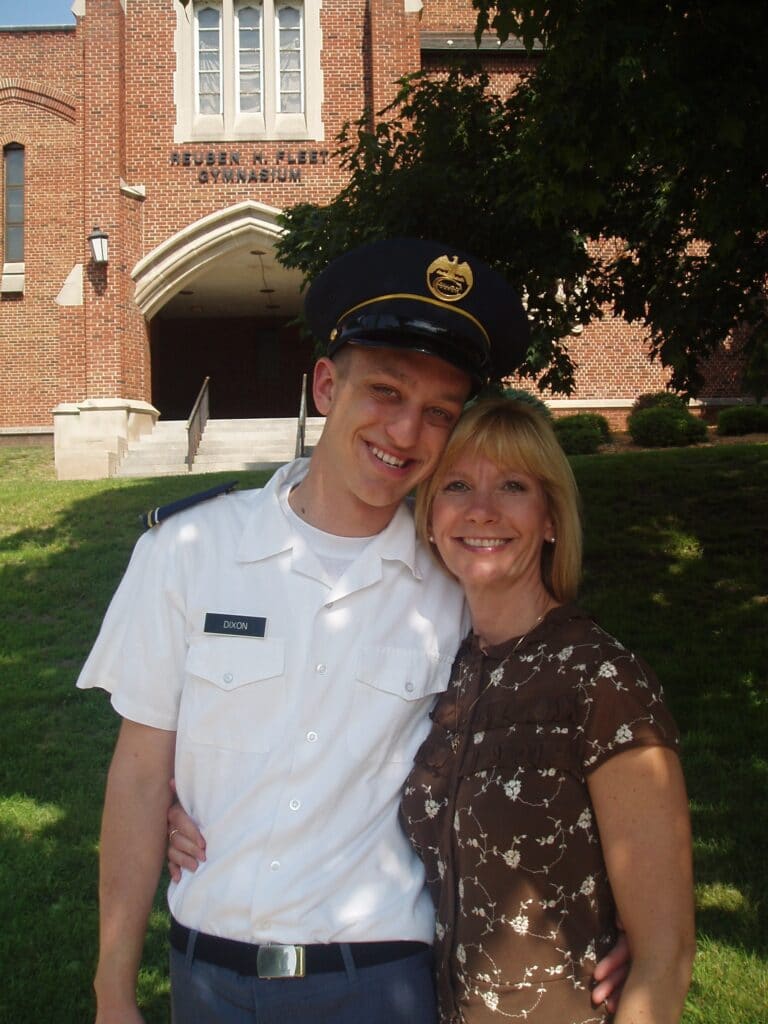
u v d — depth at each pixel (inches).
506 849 70.5
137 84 718.5
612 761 68.6
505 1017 69.9
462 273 79.0
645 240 315.9
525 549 78.7
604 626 279.9
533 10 199.0
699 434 669.9
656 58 186.9
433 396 78.4
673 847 67.6
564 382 350.0
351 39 725.3
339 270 81.6
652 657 257.6
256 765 74.6
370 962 71.6
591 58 191.5
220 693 75.3
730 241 225.1
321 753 74.5
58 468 664.4
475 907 71.6
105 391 690.2
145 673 77.8
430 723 80.2
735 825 170.2
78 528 414.6
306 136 721.6
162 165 717.3
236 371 976.9
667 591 306.5
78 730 231.3
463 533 78.7
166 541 80.3
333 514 81.3
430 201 294.4
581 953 69.7
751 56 201.3
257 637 76.2
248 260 768.3
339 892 72.8
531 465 78.9
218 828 74.2
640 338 759.7
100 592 335.3
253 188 721.0
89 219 694.5
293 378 977.5
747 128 205.3
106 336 692.1
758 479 416.5
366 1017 70.4
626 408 757.3
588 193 231.1
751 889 149.6
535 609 80.0
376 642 77.9
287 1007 70.0
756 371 282.8
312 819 73.3
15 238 775.1
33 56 756.0
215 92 729.0
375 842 75.4
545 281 313.0
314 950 70.9
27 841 174.7
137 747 78.4
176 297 890.1
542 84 219.6
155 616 78.1
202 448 681.0
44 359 762.8
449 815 73.9
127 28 718.5
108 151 695.7
